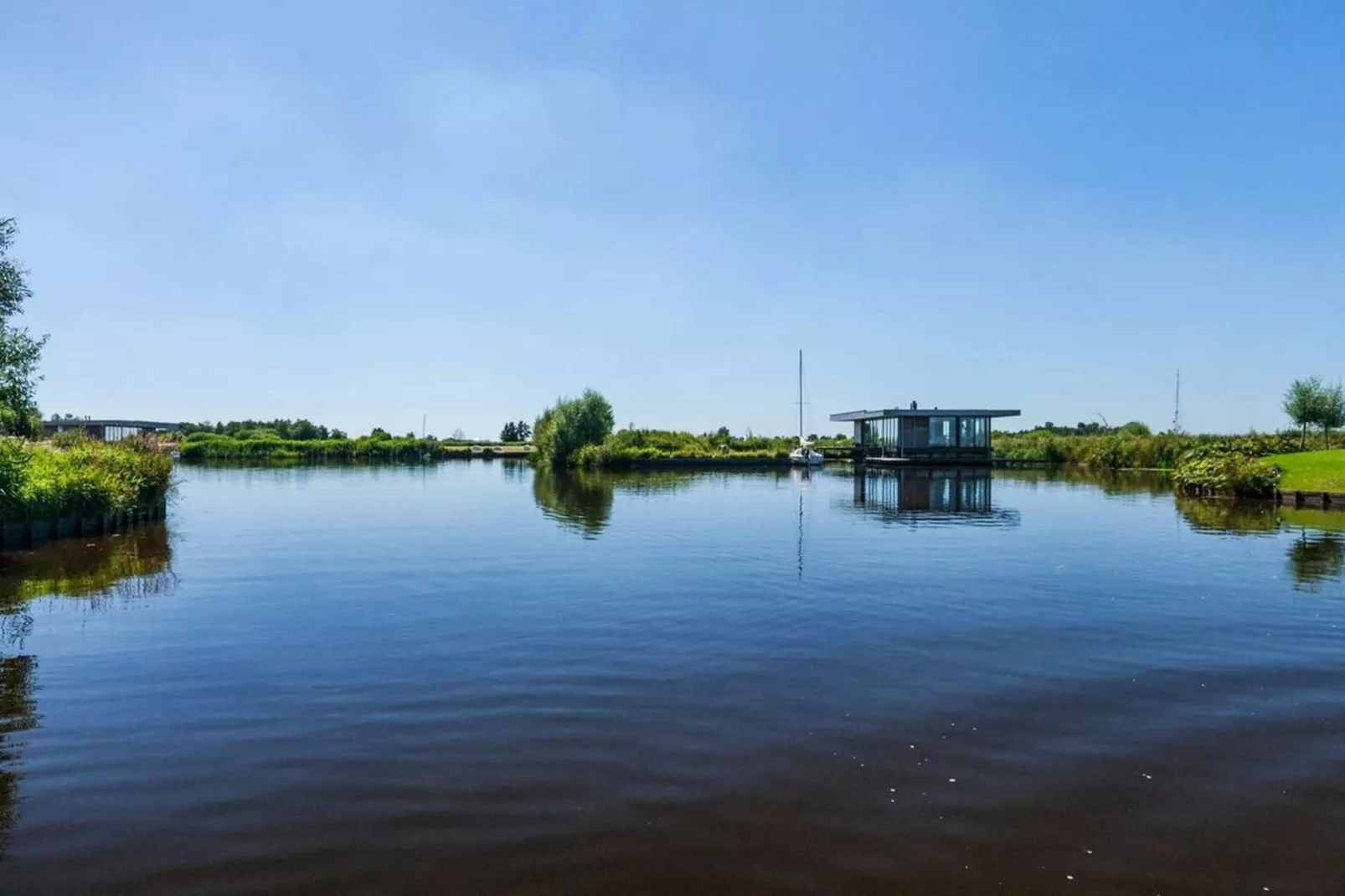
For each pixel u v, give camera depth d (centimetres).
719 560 1599
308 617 1138
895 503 2861
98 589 1348
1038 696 800
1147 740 692
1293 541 1850
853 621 1103
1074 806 580
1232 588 1315
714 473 5181
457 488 3772
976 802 585
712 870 502
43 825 558
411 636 1034
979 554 1675
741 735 704
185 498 3178
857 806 579
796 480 4350
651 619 1116
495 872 499
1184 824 556
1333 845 530
